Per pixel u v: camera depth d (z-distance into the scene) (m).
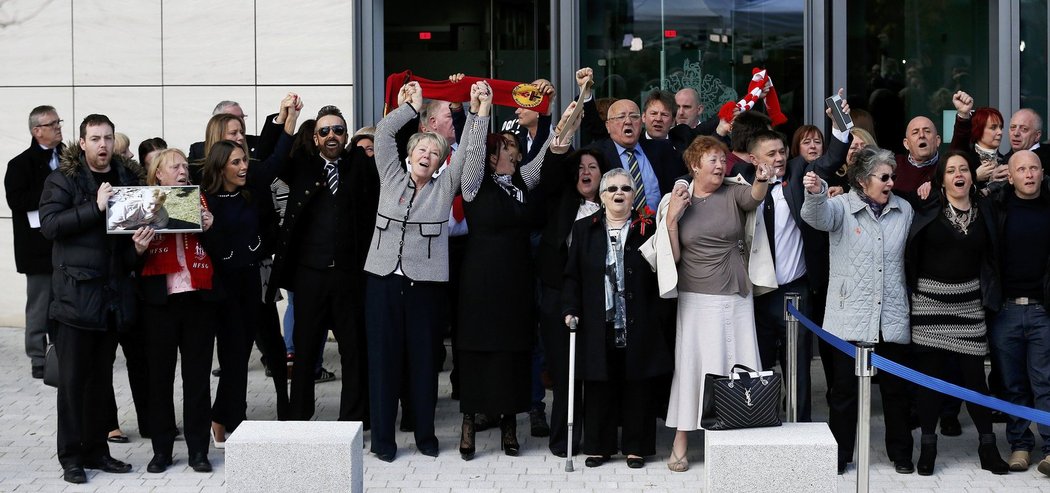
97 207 6.68
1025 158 7.00
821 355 8.23
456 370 8.89
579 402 7.45
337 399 8.93
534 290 7.42
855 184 7.06
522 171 7.37
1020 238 7.03
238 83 10.84
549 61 11.30
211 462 7.29
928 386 5.84
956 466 7.22
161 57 10.93
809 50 10.41
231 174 7.25
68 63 11.03
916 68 10.52
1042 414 5.73
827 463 5.68
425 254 7.27
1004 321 7.15
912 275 7.02
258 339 9.69
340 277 7.53
